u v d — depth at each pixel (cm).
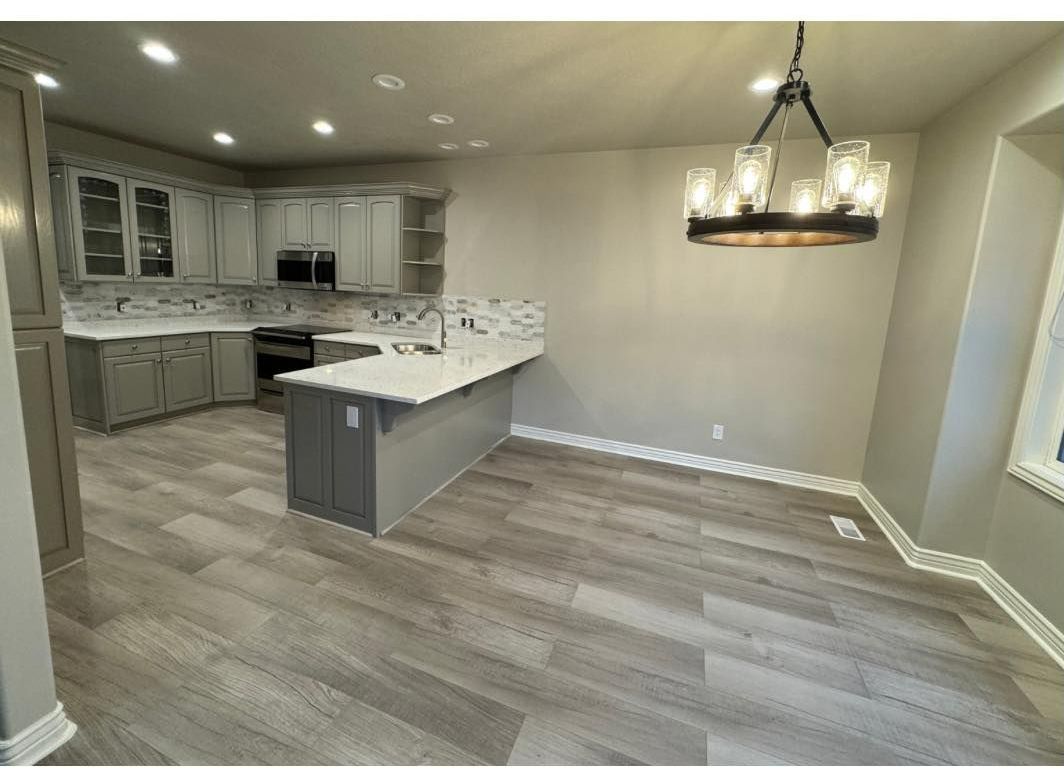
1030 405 237
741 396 390
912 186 325
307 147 429
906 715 177
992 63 225
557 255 428
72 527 237
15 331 209
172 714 163
